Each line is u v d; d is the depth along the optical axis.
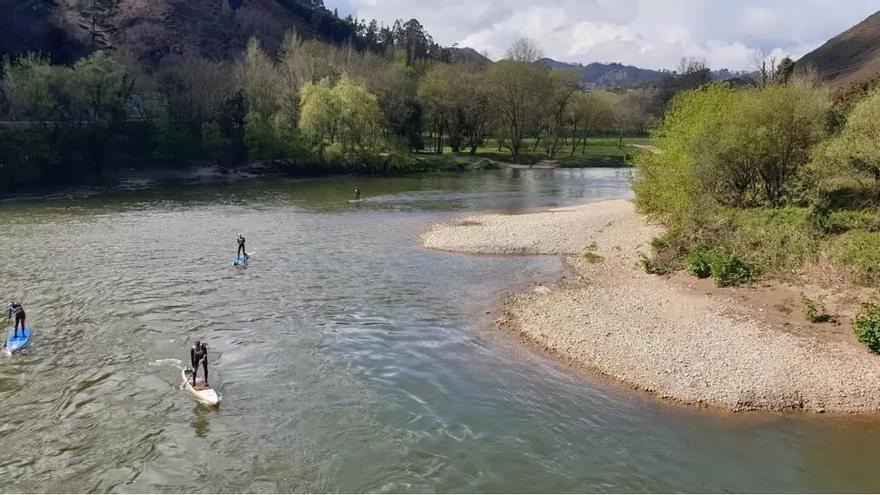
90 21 133.75
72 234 46.06
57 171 72.69
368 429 18.59
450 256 41.03
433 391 21.16
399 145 96.12
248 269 36.62
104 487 15.60
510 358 24.06
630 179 52.19
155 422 18.77
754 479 16.19
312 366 23.03
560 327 26.84
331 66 102.31
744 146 39.56
